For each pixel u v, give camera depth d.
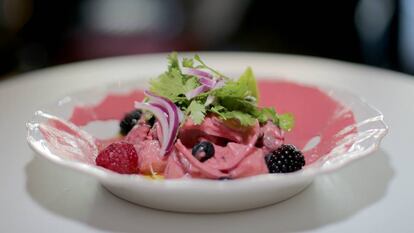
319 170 0.28
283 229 0.29
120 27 0.86
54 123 0.36
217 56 0.60
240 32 0.89
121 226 0.29
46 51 0.83
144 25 0.88
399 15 0.79
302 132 0.39
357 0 0.80
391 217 0.30
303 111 0.40
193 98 0.35
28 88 0.52
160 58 0.60
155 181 0.27
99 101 0.41
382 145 0.39
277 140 0.35
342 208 0.31
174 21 0.89
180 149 0.33
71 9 0.85
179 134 0.34
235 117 0.34
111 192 0.32
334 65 0.58
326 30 0.84
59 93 0.51
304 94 0.41
